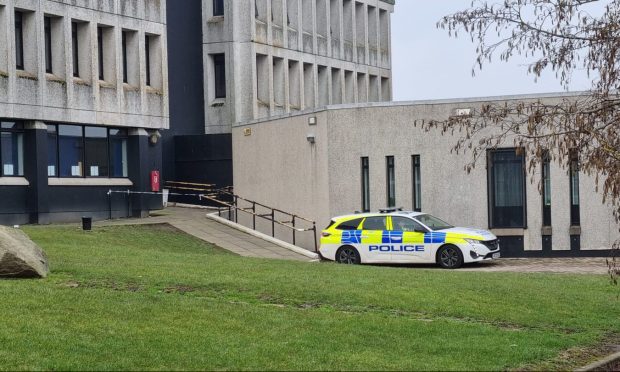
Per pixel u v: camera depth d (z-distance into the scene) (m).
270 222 39.44
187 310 16.72
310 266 24.23
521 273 25.06
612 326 17.91
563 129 14.95
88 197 40.81
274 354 13.88
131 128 43.12
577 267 28.44
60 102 38.94
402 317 17.58
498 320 17.98
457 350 14.75
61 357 13.20
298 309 17.81
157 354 13.62
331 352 14.22
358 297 19.05
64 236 31.02
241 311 16.97
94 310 16.20
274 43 53.97
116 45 41.78
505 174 32.72
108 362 13.09
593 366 14.36
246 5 52.03
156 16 44.09
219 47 52.12
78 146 40.81
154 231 36.91
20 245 19.84
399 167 34.00
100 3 40.94
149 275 20.64
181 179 50.88
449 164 33.25
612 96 14.83
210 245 34.91
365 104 34.56
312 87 57.84
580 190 31.98
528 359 14.49
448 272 24.22
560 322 18.05
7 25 36.66
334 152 35.03
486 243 28.84
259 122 39.91
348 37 61.97
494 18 15.31
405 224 29.48
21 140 38.22
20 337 14.09
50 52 39.34
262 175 39.81
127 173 43.25
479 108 32.59
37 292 17.39
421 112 33.66
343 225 30.22
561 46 15.13
